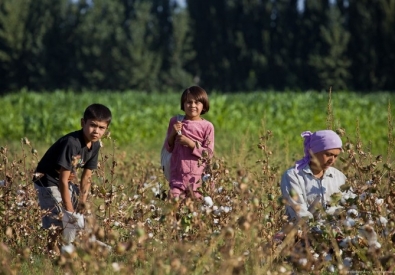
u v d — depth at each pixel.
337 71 185.62
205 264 9.58
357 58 186.25
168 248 10.05
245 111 54.31
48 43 197.25
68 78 197.25
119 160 19.83
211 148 14.88
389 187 11.93
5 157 13.63
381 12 186.12
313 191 12.21
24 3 199.25
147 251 10.86
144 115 48.97
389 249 10.61
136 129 43.19
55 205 12.88
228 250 9.23
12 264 10.89
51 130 42.81
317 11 198.62
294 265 10.38
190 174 14.68
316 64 186.75
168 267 8.59
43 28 198.38
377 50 186.00
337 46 187.38
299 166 12.38
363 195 11.27
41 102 66.81
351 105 59.38
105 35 195.88
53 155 12.82
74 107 62.22
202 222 10.71
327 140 12.04
